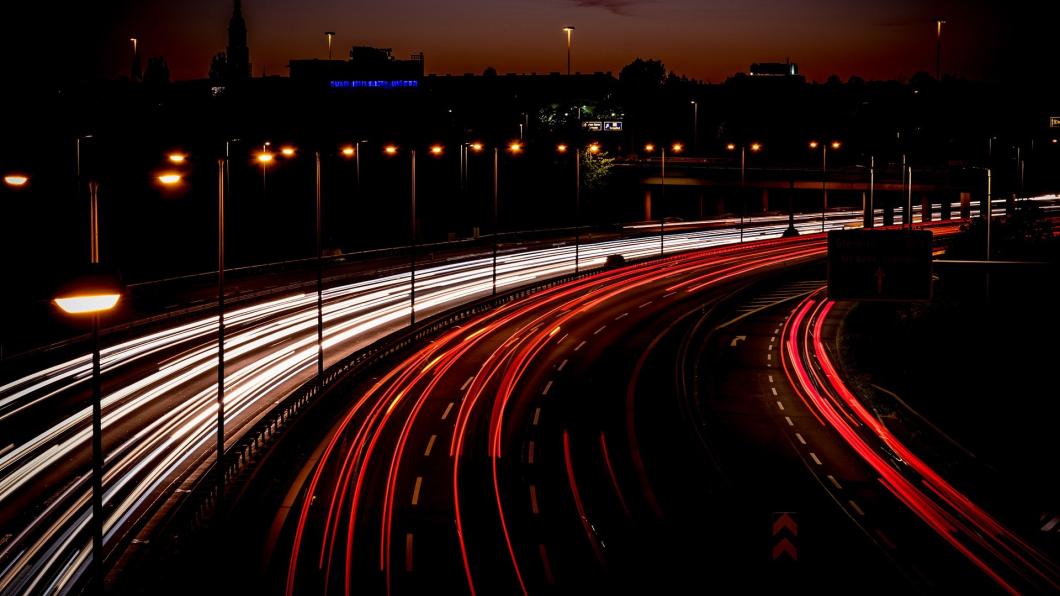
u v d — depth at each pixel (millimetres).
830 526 29484
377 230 121938
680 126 198875
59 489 32688
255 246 106938
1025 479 34844
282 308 72312
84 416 41906
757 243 109500
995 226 76562
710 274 89062
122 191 102438
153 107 139500
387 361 54562
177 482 33312
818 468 36031
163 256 97812
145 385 47719
